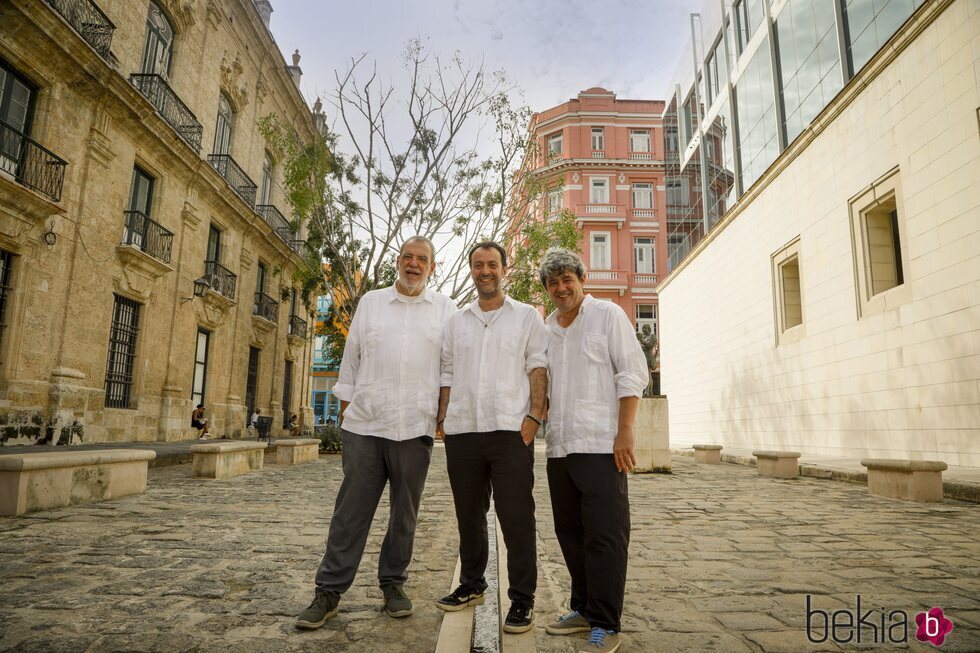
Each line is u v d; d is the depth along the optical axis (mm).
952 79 8938
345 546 2398
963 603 2605
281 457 10336
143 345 12891
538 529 4531
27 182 9523
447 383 2615
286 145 14250
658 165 30672
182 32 14516
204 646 2035
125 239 12312
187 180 14531
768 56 15641
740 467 11117
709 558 3502
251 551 3479
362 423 2521
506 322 2523
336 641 2107
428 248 2705
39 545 3508
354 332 2711
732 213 17281
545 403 2484
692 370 21000
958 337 8797
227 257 17125
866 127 11109
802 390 13445
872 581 2982
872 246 11188
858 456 11281
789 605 2582
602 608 2086
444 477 8742
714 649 2076
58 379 10195
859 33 11539
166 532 3977
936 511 5422
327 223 14406
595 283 29328
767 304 15305
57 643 2029
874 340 10836
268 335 20578
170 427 13688
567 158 31156
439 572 3143
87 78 10617
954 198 8922
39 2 9234
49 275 10125
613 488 2193
